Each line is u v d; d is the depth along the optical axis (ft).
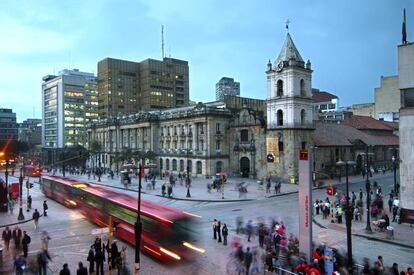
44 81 623.77
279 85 204.23
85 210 117.39
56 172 314.96
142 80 515.91
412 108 102.06
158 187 191.01
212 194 161.89
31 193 187.83
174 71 531.50
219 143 238.89
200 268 68.80
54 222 113.09
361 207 114.11
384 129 304.91
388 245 82.79
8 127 644.27
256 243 84.23
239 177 232.32
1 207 130.52
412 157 101.96
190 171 247.91
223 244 83.66
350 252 64.85
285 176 199.41
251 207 131.44
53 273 67.67
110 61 497.05
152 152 256.11
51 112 581.53
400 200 103.96
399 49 106.11
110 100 494.18
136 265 58.49
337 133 248.32
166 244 71.36
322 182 187.83
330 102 472.03
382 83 371.97
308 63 205.57
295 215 116.06
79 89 564.30
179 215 74.64
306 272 57.82
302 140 201.26
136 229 59.00
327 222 106.11
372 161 262.26
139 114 310.24
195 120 242.58
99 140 368.07
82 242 88.69
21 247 83.15
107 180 231.71
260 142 220.84
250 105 276.21
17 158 441.27
